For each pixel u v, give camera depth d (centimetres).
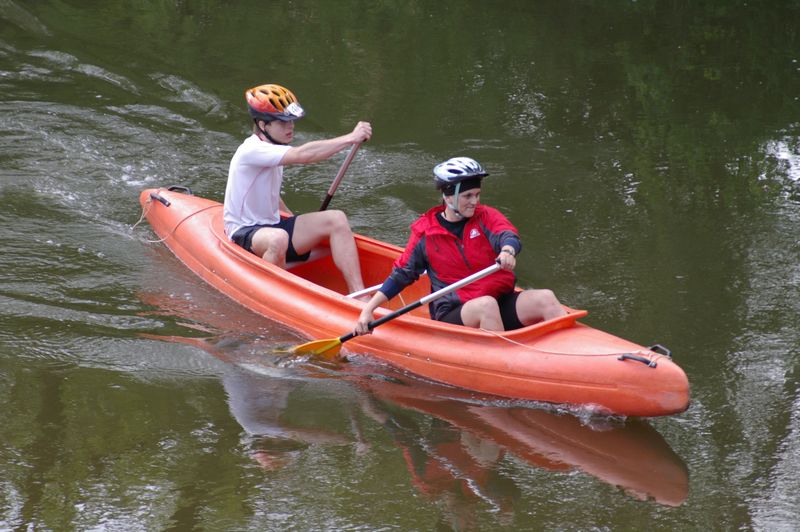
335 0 3722
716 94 2675
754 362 1356
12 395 1249
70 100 2452
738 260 1698
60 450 1134
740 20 3391
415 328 1345
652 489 1078
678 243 1775
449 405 1264
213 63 2884
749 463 1128
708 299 1550
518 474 1108
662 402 1176
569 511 1039
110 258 1697
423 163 2192
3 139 2192
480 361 1280
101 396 1259
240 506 1041
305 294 1480
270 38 3186
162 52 2948
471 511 1036
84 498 1047
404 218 1881
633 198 2002
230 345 1414
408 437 1183
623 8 3575
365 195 1998
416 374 1333
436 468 1116
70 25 3156
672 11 3525
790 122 2455
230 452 1143
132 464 1109
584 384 1216
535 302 1298
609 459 1138
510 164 2195
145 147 2217
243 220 1599
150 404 1245
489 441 1176
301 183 2056
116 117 2366
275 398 1272
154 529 1000
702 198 1998
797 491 1073
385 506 1044
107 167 2105
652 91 2712
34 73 2634
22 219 1825
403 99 2645
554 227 1852
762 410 1238
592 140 2356
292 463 1121
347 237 1554
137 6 3466
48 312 1477
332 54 3039
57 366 1329
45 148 2162
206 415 1224
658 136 2378
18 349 1363
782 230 1827
